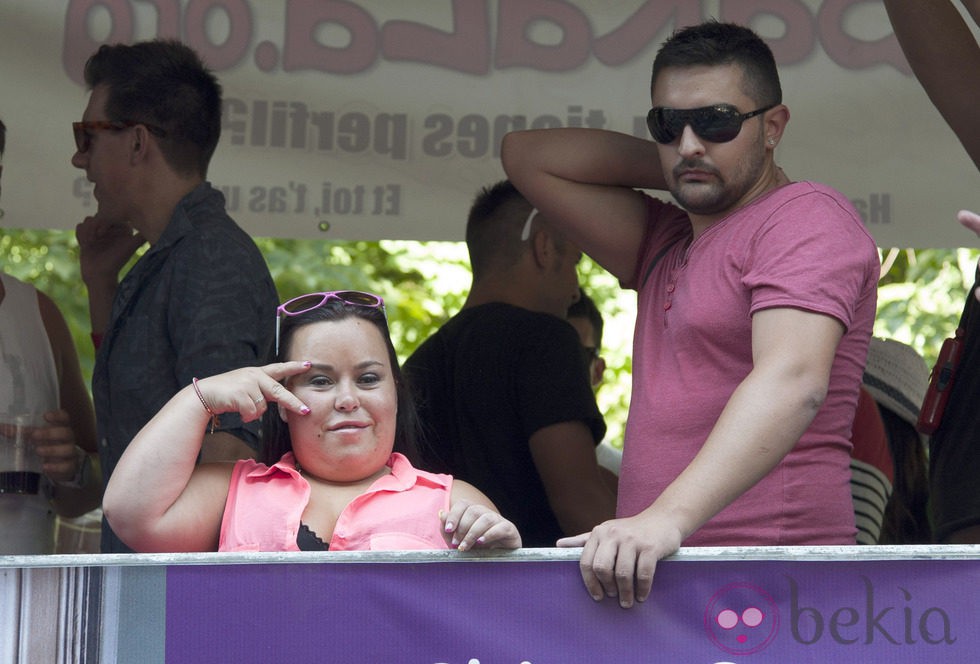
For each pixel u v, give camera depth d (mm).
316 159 16750
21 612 7789
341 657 7840
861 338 9500
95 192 13391
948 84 11523
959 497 10984
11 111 16359
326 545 8789
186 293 11797
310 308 9305
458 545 8047
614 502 14242
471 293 15367
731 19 16453
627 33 16484
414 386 14547
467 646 7863
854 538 9375
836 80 16609
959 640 7855
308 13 16609
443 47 16688
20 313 13445
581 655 7855
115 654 7789
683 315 9570
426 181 16812
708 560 7922
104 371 12047
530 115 16672
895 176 16750
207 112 13242
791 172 16734
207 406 8836
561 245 15305
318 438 9023
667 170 9906
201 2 16422
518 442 14281
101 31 16297
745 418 8336
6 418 12797
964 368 11164
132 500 8656
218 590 7871
